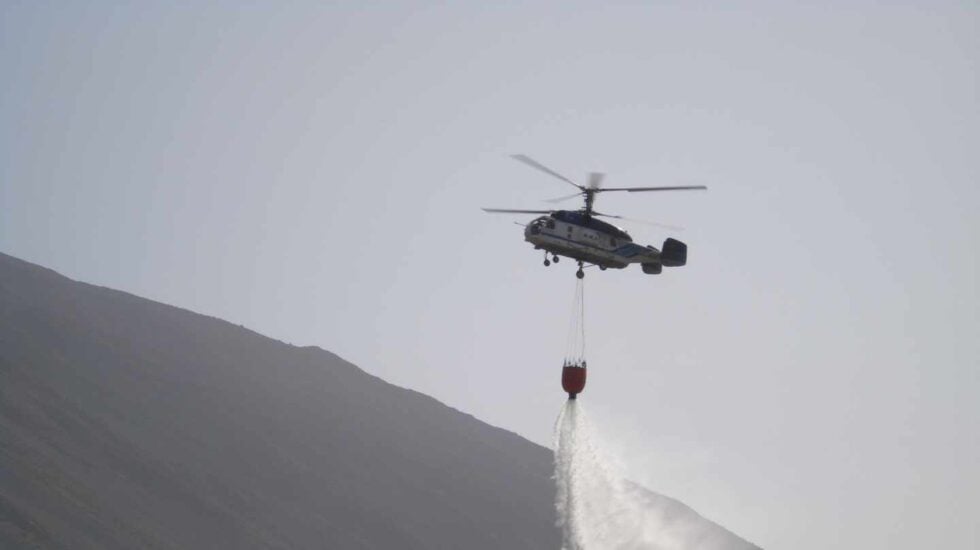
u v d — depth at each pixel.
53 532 111.44
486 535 140.75
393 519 138.38
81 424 136.88
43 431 132.38
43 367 147.88
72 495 119.81
